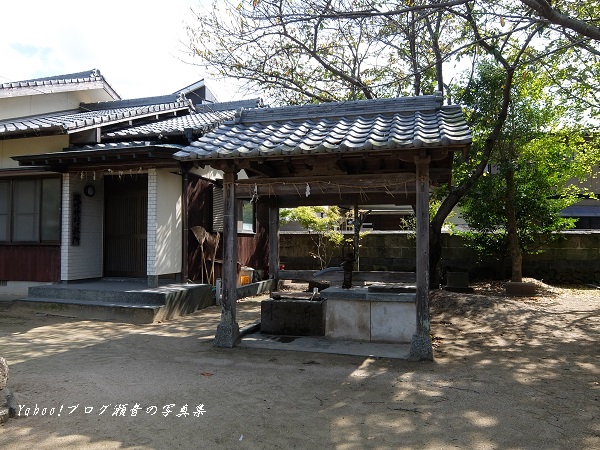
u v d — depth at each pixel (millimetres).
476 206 12781
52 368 5609
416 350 6031
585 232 14352
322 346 6738
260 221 15375
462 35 10984
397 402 4508
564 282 14359
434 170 6715
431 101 6758
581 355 6379
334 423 4012
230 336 6699
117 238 11734
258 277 14133
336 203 10117
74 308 9102
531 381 5188
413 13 8961
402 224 17641
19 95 11781
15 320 8695
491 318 8789
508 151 11984
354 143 5773
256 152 6008
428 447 3557
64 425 3932
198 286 10234
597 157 12992
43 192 11047
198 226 11430
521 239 13188
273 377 5305
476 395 4707
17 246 11172
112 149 9383
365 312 7109
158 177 10195
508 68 10219
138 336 7473
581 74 10305
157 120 12891
